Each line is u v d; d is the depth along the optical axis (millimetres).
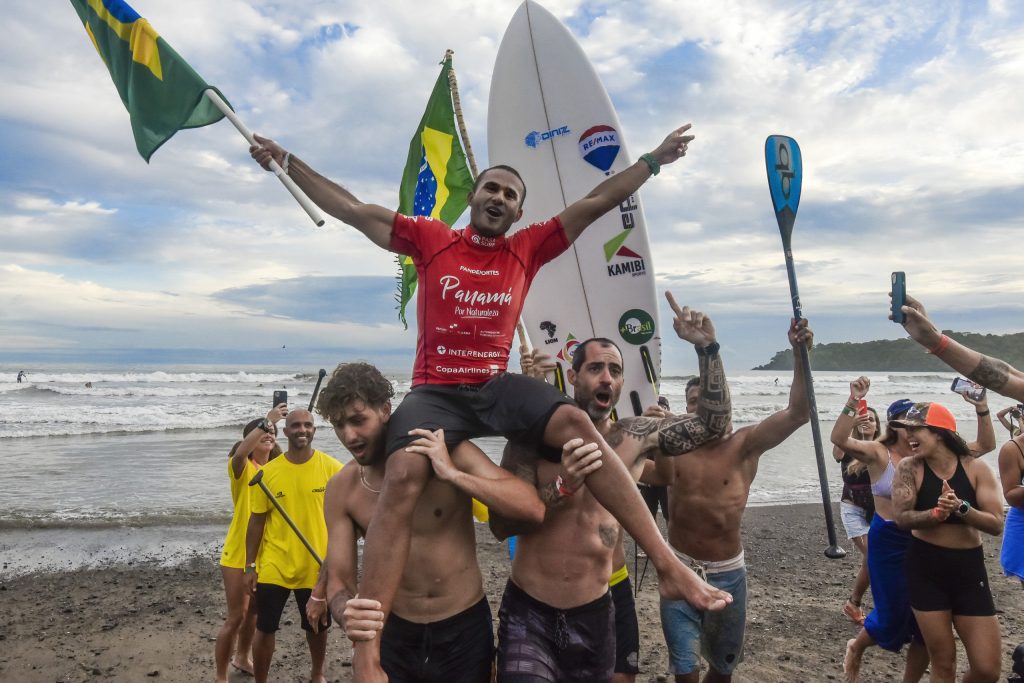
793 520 10719
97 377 47906
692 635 4016
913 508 4191
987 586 4121
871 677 5441
